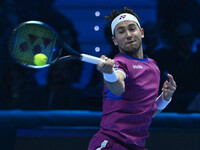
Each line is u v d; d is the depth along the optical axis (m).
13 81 15.20
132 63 7.96
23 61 6.93
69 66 17.31
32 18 20.22
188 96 15.73
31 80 17.47
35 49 6.98
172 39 18.52
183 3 20.55
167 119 14.59
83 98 15.72
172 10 20.58
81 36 21.48
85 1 22.36
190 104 15.55
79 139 13.91
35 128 14.08
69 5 22.50
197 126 14.67
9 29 19.30
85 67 18.70
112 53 16.61
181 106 15.48
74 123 14.26
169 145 13.95
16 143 13.69
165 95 9.40
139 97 8.05
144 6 21.92
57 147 13.80
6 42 18.58
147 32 16.78
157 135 13.95
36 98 15.23
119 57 8.15
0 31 19.08
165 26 20.06
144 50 16.73
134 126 8.12
